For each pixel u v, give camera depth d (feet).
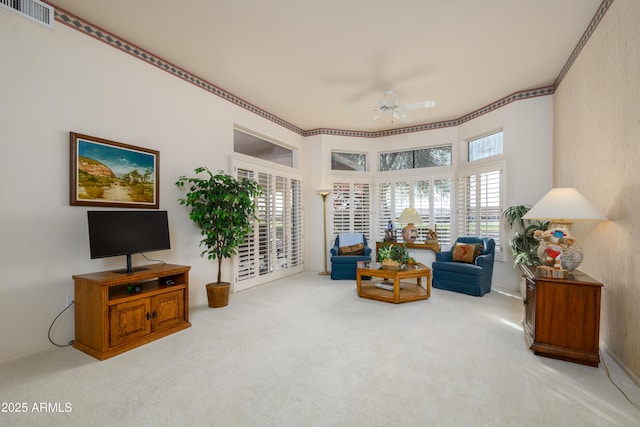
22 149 8.04
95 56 9.53
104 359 7.97
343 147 20.62
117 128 10.12
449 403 6.12
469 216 17.40
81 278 8.46
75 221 9.09
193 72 12.66
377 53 11.10
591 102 9.51
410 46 10.64
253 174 16.07
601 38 8.69
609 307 8.33
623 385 6.77
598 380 6.98
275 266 17.70
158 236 10.38
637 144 6.99
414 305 12.71
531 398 6.28
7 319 7.87
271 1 8.39
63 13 8.78
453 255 15.83
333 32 9.82
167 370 7.45
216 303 12.42
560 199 8.48
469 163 17.34
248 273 15.66
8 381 6.94
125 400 6.25
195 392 6.53
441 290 15.16
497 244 15.61
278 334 9.68
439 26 9.50
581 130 10.40
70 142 8.88
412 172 19.85
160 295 9.59
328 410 5.91
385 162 21.11
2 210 7.73
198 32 9.88
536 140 14.21
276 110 16.97
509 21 9.25
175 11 8.84
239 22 9.34
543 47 10.72
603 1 8.40
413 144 19.76
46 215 8.48
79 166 9.05
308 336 9.51
